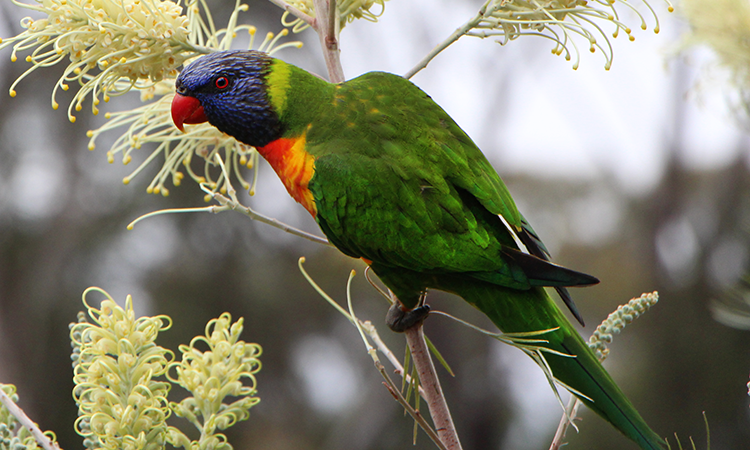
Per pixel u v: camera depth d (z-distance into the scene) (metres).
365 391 14.41
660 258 13.98
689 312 12.95
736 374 12.31
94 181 13.58
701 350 12.56
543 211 14.44
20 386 13.55
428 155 3.82
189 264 13.30
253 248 13.38
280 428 14.27
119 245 13.18
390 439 14.30
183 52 3.86
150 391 3.26
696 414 12.31
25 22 3.55
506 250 3.77
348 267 13.55
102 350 3.25
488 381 14.35
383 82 4.09
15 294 13.57
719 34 5.78
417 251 3.77
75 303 13.41
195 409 3.50
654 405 12.52
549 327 3.69
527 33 3.66
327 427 14.52
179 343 13.02
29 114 13.74
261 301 13.58
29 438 3.08
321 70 13.27
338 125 3.92
